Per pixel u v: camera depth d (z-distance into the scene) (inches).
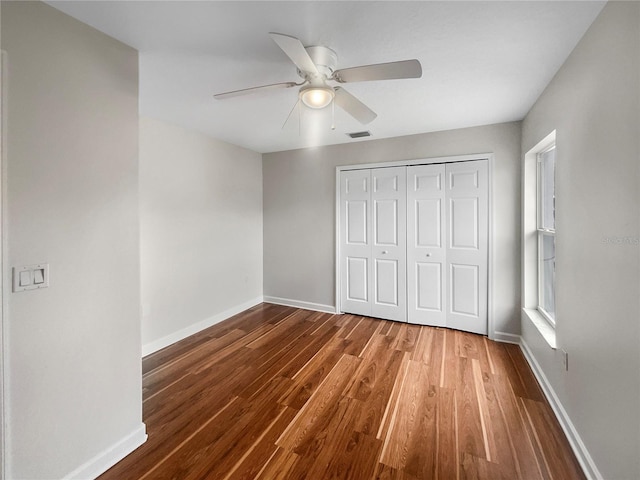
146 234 111.3
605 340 52.0
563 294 71.1
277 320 145.8
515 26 58.3
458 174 126.4
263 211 175.2
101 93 59.3
